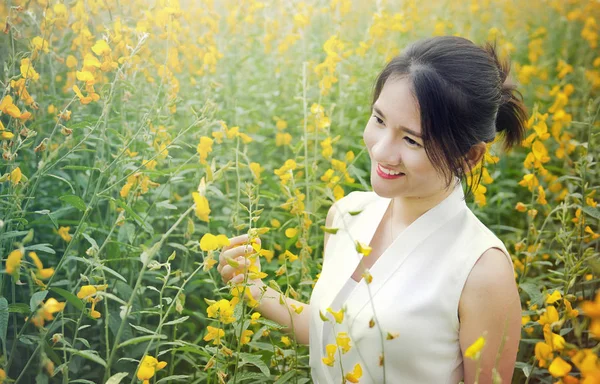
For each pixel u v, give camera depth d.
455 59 1.58
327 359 1.62
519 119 1.84
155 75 3.57
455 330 1.69
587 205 2.49
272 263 2.86
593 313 1.25
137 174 2.22
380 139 1.65
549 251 2.88
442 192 1.76
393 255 1.75
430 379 1.70
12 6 2.41
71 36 3.17
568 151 3.33
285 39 4.20
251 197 1.87
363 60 4.43
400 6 5.77
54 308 1.52
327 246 2.05
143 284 2.72
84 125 2.22
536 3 6.79
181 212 3.02
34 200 2.79
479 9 6.41
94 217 2.89
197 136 2.89
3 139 2.07
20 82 2.21
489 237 1.71
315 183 2.82
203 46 3.83
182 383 2.46
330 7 4.42
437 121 1.55
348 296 1.84
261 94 4.12
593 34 5.06
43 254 2.77
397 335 1.60
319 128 2.81
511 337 1.69
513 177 3.96
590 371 1.26
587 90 4.04
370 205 1.98
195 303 2.86
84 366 2.40
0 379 1.69
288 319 2.04
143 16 2.94
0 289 2.04
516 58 5.78
